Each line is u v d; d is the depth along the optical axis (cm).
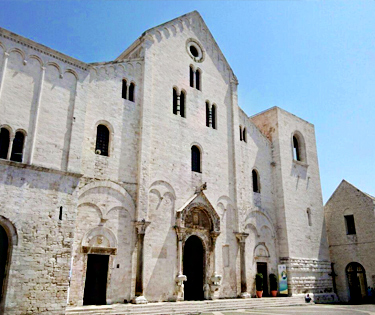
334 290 4059
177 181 2905
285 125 4084
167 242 2703
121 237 2450
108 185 2467
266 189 3738
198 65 3438
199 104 3316
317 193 4200
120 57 3341
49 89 2216
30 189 1980
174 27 3309
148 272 2527
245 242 3306
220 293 2955
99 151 2511
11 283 1797
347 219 4194
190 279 2847
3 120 1991
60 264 1986
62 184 2112
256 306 2912
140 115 2811
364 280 4431
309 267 3706
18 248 1859
